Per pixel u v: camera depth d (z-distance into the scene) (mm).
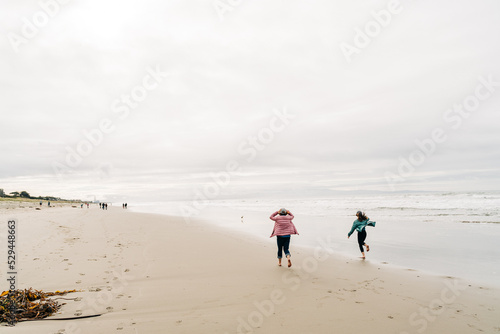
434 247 11211
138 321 4512
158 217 29531
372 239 13367
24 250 9633
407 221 19656
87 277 6895
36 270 7277
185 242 12547
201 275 7387
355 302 5480
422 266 8453
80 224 19266
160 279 6988
